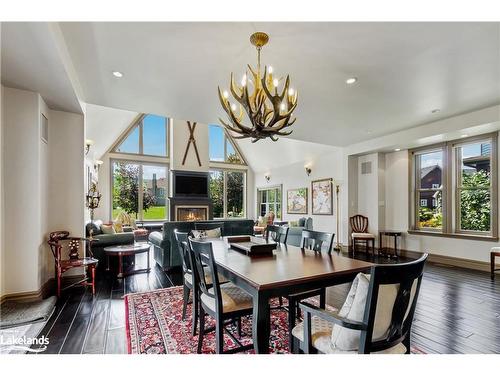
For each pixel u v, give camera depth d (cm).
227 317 179
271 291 150
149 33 222
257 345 146
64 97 321
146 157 897
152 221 905
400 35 223
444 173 510
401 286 120
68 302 303
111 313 271
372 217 621
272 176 981
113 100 372
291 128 493
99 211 815
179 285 370
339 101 367
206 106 393
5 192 291
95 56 259
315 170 772
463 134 449
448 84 314
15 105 297
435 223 538
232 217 1077
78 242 371
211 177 1042
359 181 655
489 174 453
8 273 290
